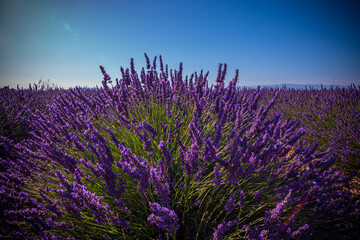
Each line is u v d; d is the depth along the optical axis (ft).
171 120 10.40
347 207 4.97
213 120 10.62
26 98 20.51
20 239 4.97
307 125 14.39
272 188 6.89
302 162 6.69
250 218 5.93
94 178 6.88
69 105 10.84
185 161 5.32
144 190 5.13
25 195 6.07
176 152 7.77
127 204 6.13
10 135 12.16
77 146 7.41
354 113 13.42
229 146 7.97
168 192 4.42
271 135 7.62
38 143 8.82
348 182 6.00
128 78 11.52
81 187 4.54
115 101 8.66
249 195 6.64
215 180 5.24
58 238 4.60
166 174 5.08
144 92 13.15
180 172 7.45
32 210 5.06
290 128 8.16
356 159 9.08
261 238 4.40
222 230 4.40
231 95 10.38
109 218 4.54
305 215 5.59
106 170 4.51
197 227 5.70
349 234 4.30
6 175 6.48
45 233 4.91
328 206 5.20
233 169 5.07
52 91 29.68
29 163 7.59
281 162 7.62
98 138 6.83
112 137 6.34
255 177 7.20
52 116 9.78
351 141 10.62
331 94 22.11
